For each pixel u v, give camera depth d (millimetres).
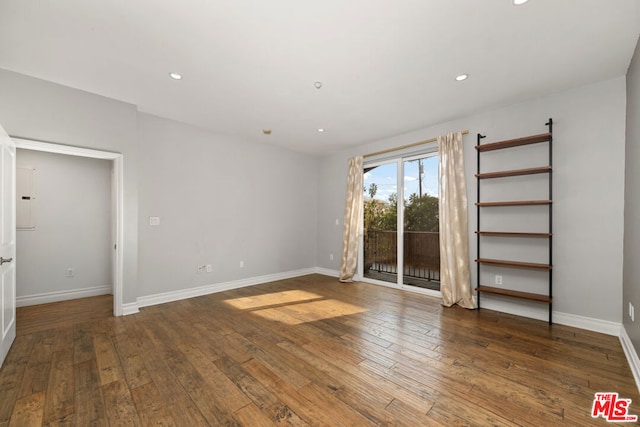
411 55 2404
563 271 3078
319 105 3471
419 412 1679
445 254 3885
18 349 2477
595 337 2740
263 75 2752
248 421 1603
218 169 4539
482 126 3676
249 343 2619
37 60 2502
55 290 3943
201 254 4332
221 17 1944
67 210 4035
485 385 1955
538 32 2088
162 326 3031
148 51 2359
